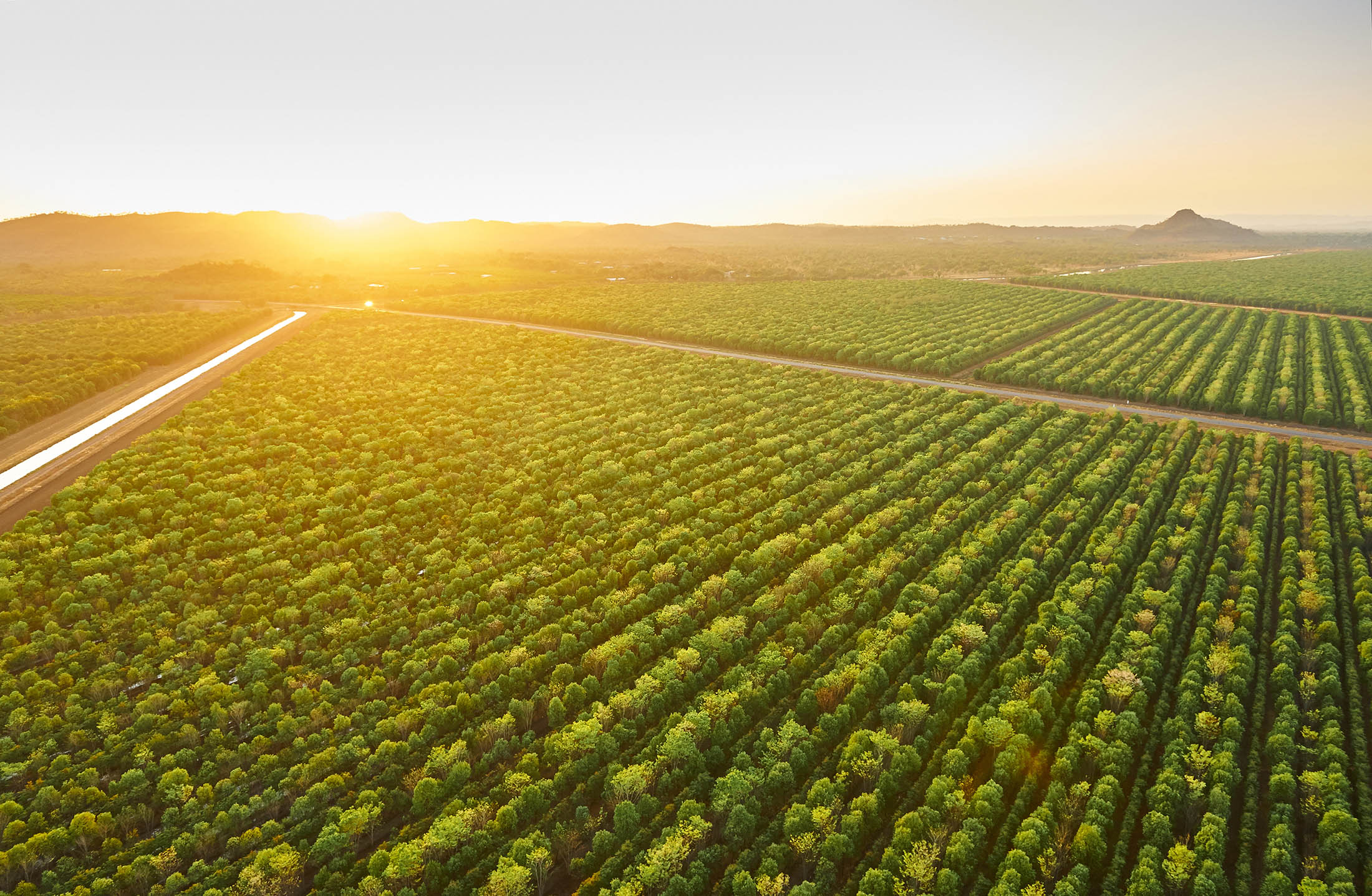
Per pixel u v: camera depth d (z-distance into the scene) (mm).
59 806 107188
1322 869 95875
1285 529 171375
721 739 118438
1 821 104062
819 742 117500
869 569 155375
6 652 134000
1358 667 130250
